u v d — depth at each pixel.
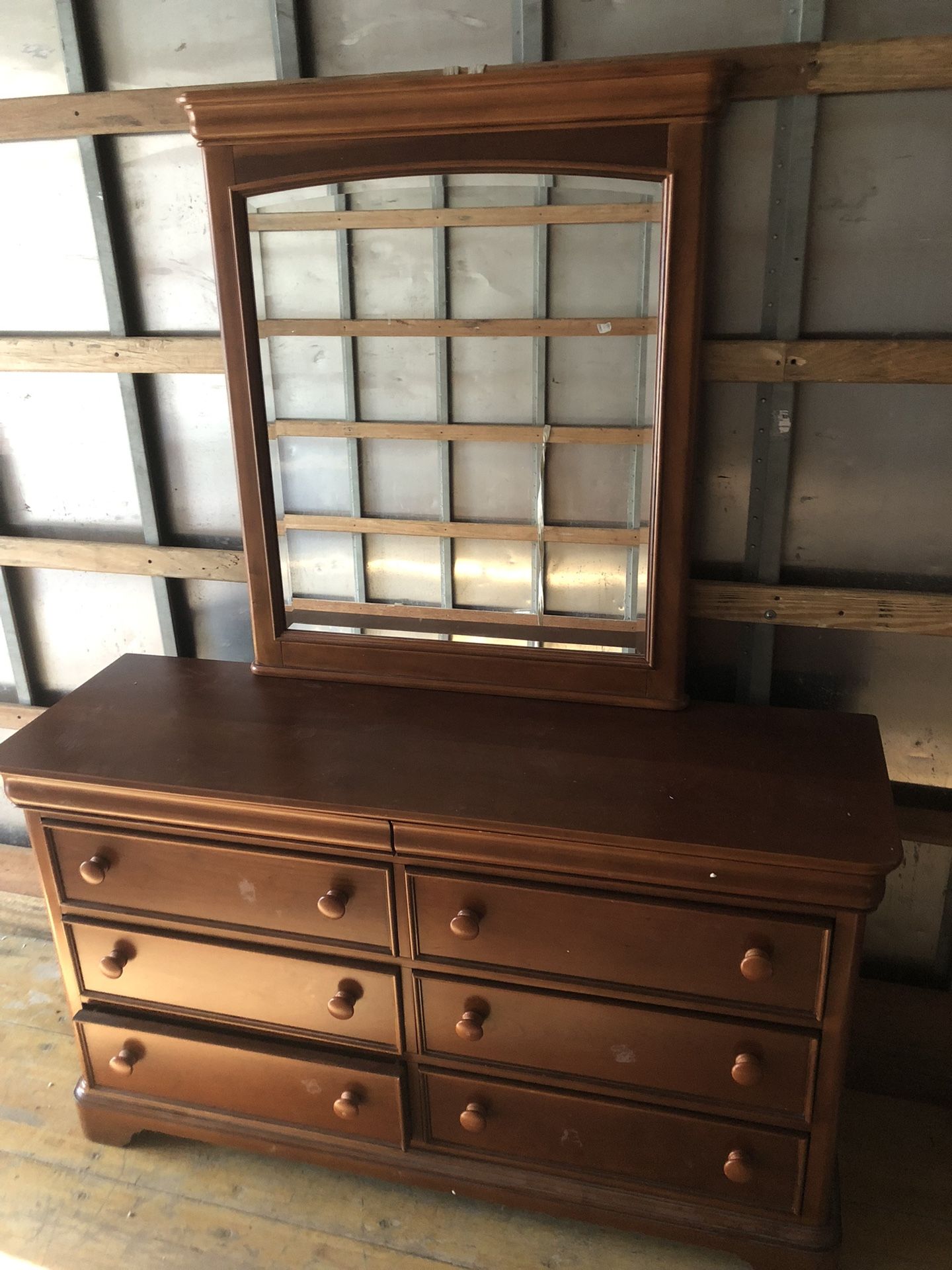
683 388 1.54
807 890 1.32
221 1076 1.73
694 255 1.48
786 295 1.57
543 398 1.62
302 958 1.60
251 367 1.69
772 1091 1.46
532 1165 1.62
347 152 1.54
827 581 1.74
